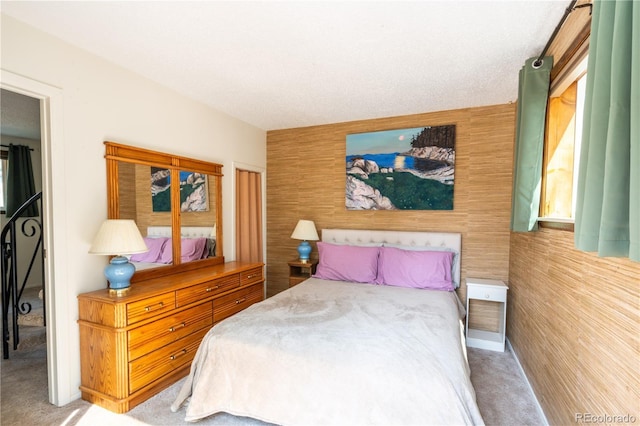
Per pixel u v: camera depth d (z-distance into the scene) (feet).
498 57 6.97
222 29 5.98
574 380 4.73
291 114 11.33
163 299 6.98
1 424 5.69
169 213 8.77
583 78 5.69
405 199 11.25
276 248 13.66
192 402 5.65
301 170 13.08
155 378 6.77
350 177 12.07
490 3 5.15
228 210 11.31
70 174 6.46
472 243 10.46
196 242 9.73
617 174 2.86
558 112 6.27
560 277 5.41
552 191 6.31
